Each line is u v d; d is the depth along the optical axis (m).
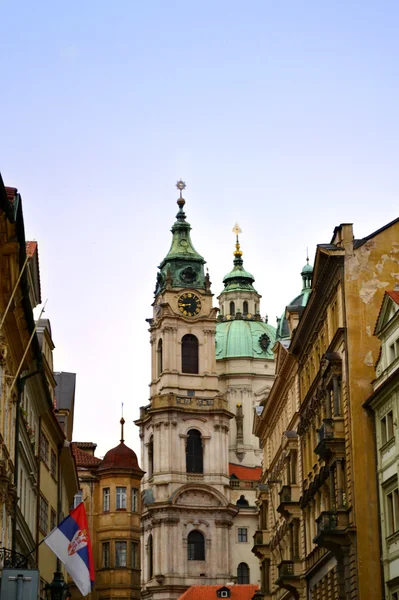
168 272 186.62
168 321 182.62
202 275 187.75
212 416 179.62
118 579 123.62
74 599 93.75
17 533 54.97
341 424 61.97
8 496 47.94
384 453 57.88
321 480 68.25
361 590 57.75
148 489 177.00
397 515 55.81
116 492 126.69
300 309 92.88
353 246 63.69
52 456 79.38
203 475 176.75
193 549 172.75
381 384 56.72
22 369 55.97
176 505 172.50
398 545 54.94
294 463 83.00
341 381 62.59
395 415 55.25
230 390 198.62
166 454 175.88
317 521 63.03
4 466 45.06
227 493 176.88
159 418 177.75
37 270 64.19
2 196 38.31
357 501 59.06
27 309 49.09
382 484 57.97
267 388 199.50
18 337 49.62
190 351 183.25
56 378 100.50
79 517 45.84
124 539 125.31
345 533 59.41
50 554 77.25
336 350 63.94
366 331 62.19
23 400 58.81
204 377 181.75
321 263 65.38
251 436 195.88
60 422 93.38
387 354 58.44
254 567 176.62
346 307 62.50
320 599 71.88
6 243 42.22
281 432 95.75
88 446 133.88
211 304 185.88
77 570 45.28
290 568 79.81
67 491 95.38
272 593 99.69
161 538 171.75
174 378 180.25
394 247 63.88
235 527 178.25
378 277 63.22
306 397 74.62
